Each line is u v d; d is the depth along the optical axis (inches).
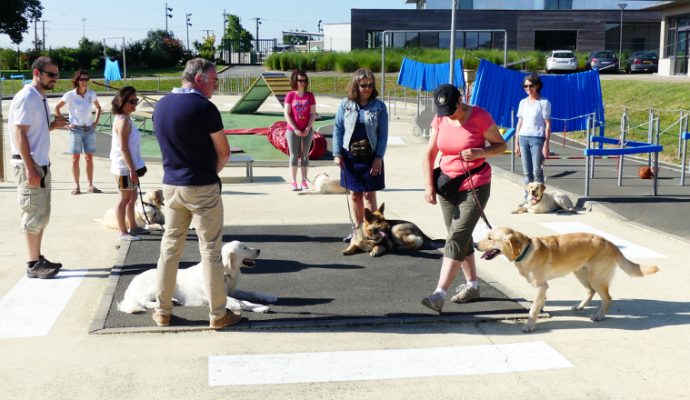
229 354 183.2
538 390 162.6
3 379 167.3
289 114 444.5
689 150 647.1
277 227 344.2
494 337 197.3
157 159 607.2
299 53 2169.0
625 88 1005.2
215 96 1599.4
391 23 2101.4
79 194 437.1
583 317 215.0
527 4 2167.8
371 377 169.8
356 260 281.3
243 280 252.2
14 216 366.3
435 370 174.1
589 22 2031.3
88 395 158.9
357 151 286.5
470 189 209.9
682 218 358.9
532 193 382.3
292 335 197.5
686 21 1277.1
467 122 210.2
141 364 176.4
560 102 612.4
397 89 1619.1
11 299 230.4
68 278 255.1
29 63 2440.9
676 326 205.6
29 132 244.2
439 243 308.0
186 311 214.4
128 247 294.7
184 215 195.2
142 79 1968.5
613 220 366.9
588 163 414.9
